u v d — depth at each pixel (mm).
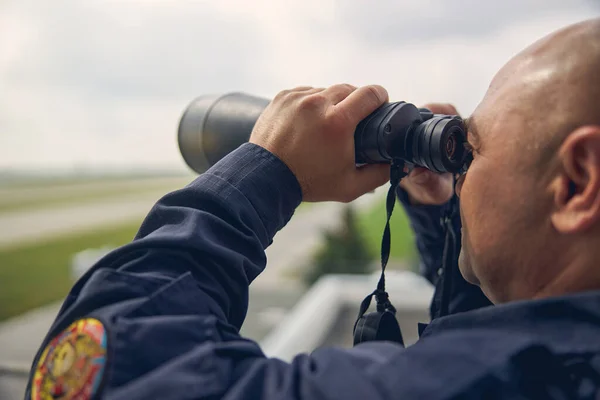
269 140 525
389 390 351
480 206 443
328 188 534
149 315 412
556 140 400
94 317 403
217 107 691
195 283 441
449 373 353
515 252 428
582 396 354
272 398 368
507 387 347
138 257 463
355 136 547
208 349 391
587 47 409
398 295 2020
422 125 543
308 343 1911
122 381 375
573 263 408
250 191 498
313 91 551
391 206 547
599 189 379
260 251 493
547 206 409
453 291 712
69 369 386
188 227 461
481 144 449
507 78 447
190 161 724
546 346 364
